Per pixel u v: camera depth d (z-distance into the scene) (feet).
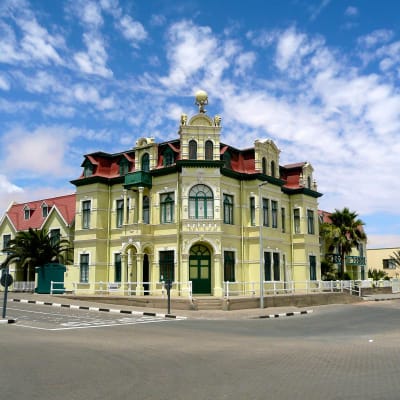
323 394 25.94
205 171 106.63
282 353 40.75
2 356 37.76
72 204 146.30
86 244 119.75
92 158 123.54
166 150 112.37
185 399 24.97
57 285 117.39
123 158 120.88
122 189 119.03
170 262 108.17
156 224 111.04
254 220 114.01
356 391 26.63
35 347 42.75
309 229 133.59
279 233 122.83
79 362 35.60
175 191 108.88
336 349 43.52
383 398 25.03
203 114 108.88
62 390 26.91
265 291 112.88
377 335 57.72
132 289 110.32
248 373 31.86
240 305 92.17
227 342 48.37
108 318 73.56
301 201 131.03
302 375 31.19
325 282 122.01
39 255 127.54
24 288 129.29
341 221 163.22
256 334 57.36
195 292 104.63
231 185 113.29
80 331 56.90
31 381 29.14
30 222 155.94
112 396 25.59
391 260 252.21
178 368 33.58
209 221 104.58
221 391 26.73
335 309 100.53
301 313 90.38
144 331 57.72
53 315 75.36
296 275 128.47
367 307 107.24
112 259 118.42
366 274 200.95
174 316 77.51
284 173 135.64
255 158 116.37
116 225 119.34
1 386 27.71
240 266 112.16
